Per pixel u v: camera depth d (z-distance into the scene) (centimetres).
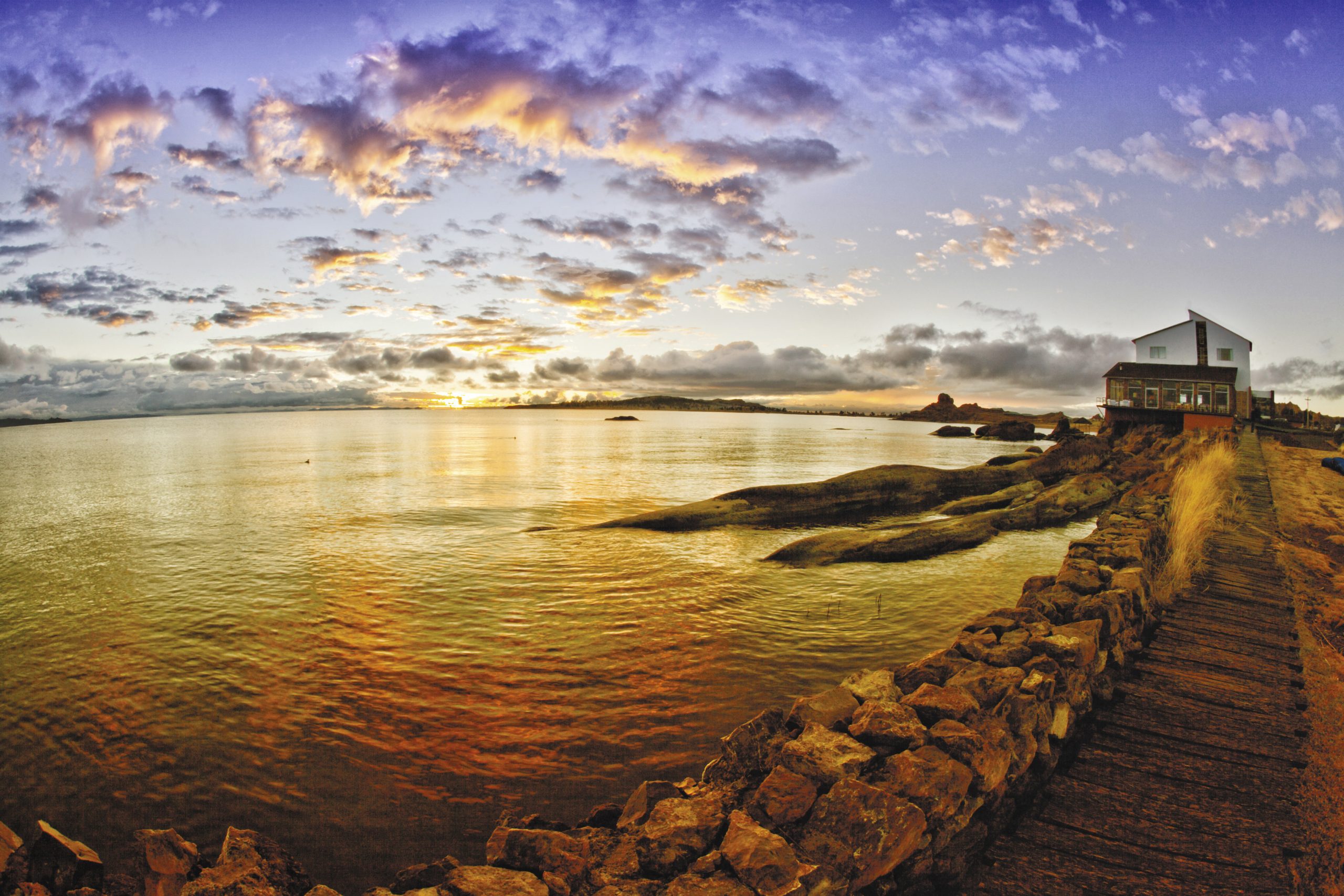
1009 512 2292
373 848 686
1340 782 474
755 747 464
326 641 1258
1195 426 4719
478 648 1197
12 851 423
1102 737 541
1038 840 420
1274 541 1255
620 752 841
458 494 3738
